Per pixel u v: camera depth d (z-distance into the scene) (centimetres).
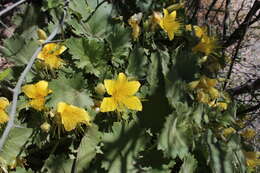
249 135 107
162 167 91
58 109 84
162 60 93
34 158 91
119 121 91
